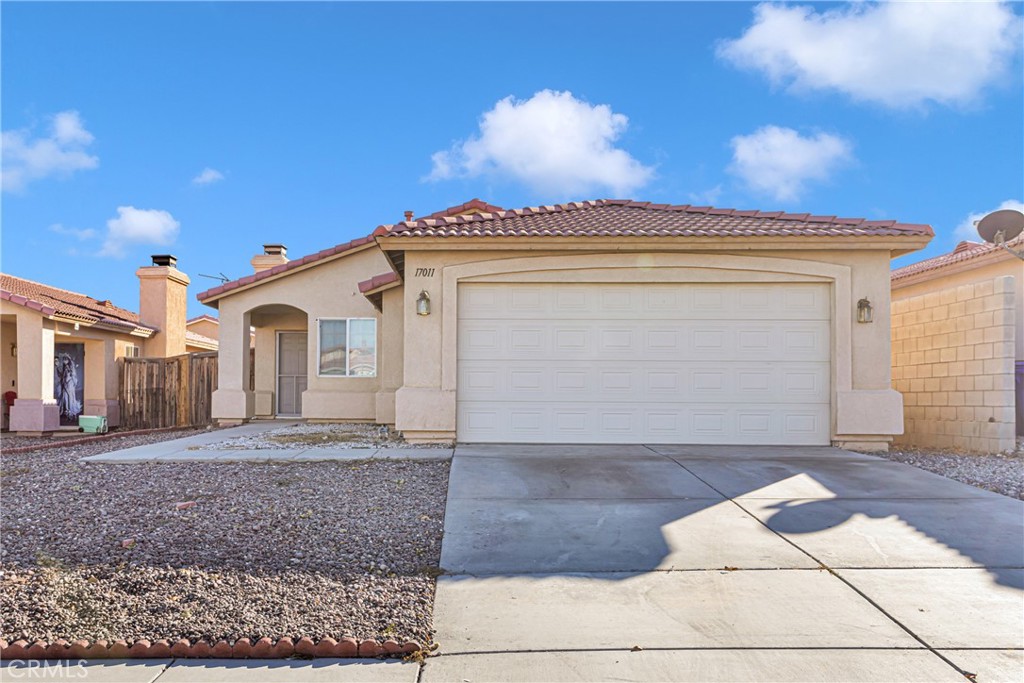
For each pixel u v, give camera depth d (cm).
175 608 458
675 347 1085
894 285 1775
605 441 1080
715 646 412
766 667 388
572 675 382
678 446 1065
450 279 1082
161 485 774
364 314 1577
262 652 410
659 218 1225
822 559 552
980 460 984
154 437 1477
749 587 498
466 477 820
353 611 458
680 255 1077
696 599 478
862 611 457
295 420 1700
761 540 597
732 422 1077
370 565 533
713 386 1081
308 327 1587
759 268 1070
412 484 786
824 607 464
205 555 541
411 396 1073
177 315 2256
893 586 498
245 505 684
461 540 594
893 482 805
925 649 407
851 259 1070
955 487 782
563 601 476
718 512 679
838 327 1060
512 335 1091
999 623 440
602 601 476
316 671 394
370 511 671
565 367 1088
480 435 1085
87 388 1861
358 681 382
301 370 1794
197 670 395
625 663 394
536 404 1086
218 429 1457
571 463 907
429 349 1079
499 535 607
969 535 609
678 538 602
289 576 506
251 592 480
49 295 1962
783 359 1080
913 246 1046
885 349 1062
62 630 434
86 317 1777
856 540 596
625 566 539
